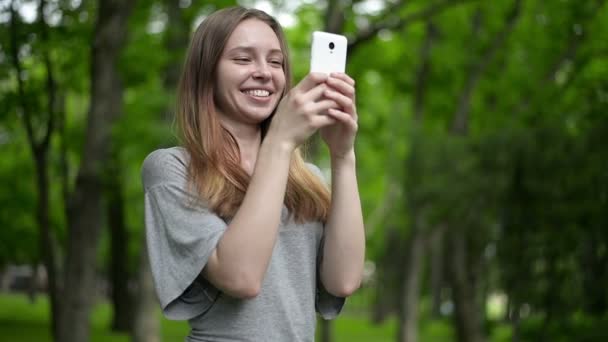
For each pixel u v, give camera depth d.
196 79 2.16
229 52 2.13
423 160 13.53
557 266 12.40
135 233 25.77
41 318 25.34
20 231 23.02
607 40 15.43
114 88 12.23
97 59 10.34
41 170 11.39
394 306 36.47
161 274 2.01
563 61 15.54
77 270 10.91
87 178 10.83
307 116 1.95
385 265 29.67
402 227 18.47
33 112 10.66
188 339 2.10
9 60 9.74
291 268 2.12
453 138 13.68
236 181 2.07
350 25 15.20
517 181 12.37
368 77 19.53
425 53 17.11
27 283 46.12
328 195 2.26
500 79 16.58
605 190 11.78
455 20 16.55
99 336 20.53
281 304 2.06
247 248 1.86
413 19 12.43
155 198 2.07
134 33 12.15
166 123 11.62
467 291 15.43
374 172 25.66
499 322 18.30
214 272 1.91
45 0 9.65
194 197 2.01
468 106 16.23
